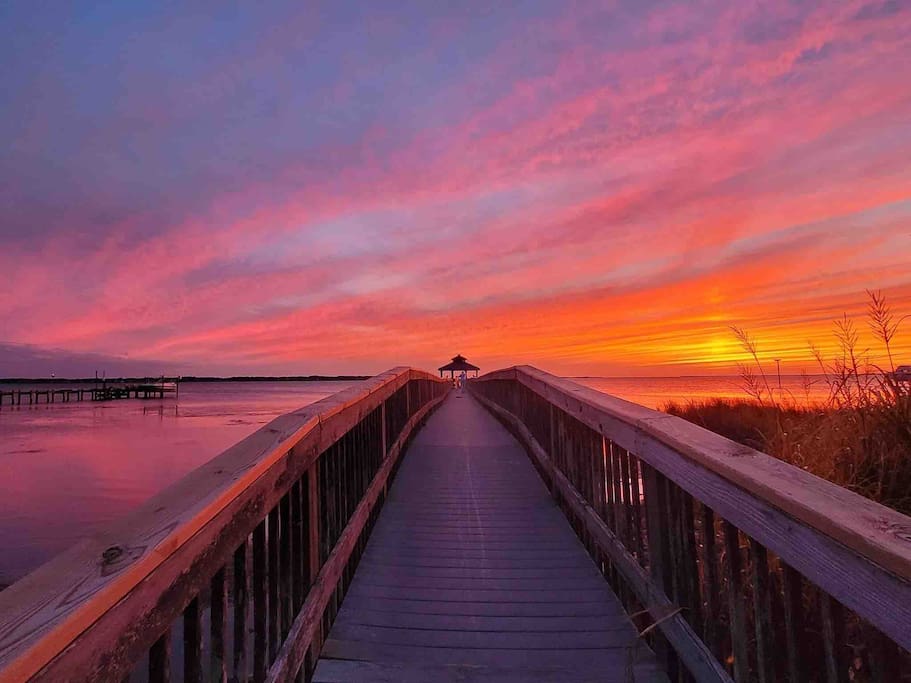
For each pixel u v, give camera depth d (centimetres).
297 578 228
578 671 236
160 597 108
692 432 191
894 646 118
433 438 927
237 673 156
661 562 226
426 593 314
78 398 9444
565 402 407
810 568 117
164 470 1838
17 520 1143
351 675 235
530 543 397
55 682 76
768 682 147
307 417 231
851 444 293
